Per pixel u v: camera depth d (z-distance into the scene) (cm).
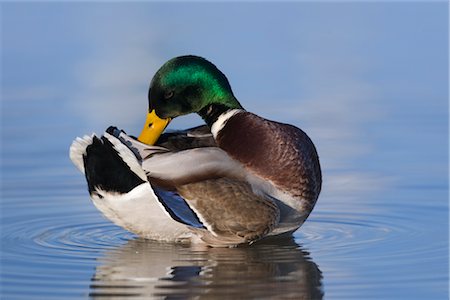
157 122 1189
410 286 992
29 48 2234
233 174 1105
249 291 984
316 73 2041
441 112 1781
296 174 1125
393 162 1517
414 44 2245
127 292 981
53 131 1691
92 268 1066
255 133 1130
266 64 2095
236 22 2430
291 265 1073
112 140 1075
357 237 1188
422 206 1318
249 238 1105
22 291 987
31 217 1288
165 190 1086
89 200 1369
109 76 2034
